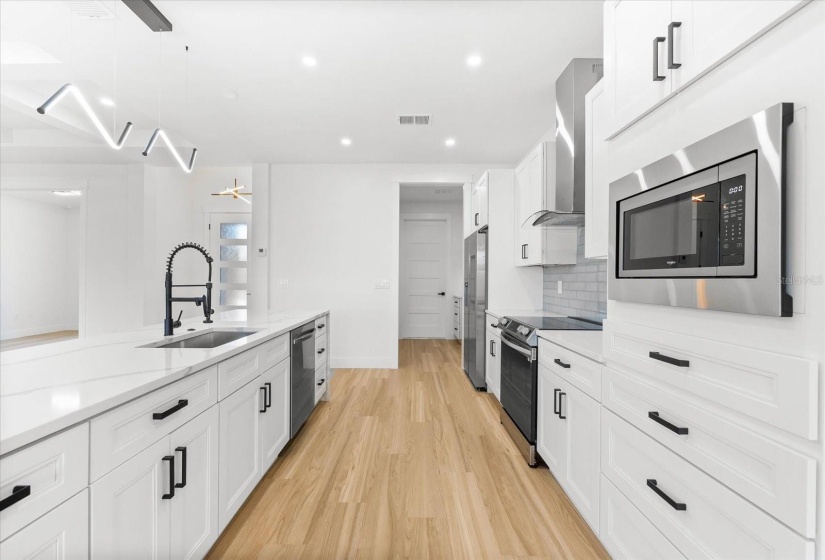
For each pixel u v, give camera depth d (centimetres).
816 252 70
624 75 137
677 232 108
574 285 315
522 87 286
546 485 209
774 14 77
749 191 82
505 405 284
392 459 238
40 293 704
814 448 71
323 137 392
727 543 91
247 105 318
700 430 100
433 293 724
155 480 115
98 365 129
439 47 238
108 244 488
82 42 230
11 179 486
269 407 209
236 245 617
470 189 482
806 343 72
